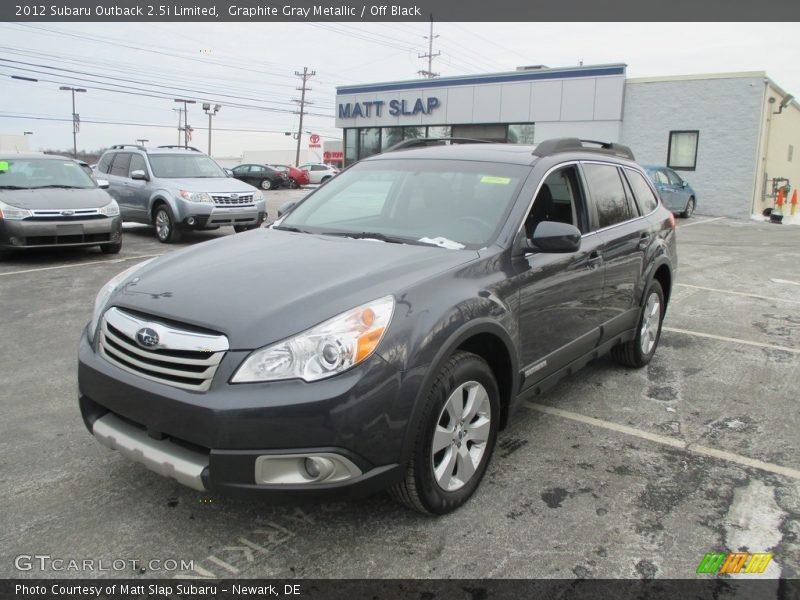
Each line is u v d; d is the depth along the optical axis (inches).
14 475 135.9
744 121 821.9
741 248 524.7
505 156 162.2
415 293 114.1
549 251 134.2
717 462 148.3
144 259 403.9
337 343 101.6
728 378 206.4
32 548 111.8
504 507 126.9
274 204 930.7
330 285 113.2
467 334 117.6
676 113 863.7
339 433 100.1
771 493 135.0
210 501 126.9
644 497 132.1
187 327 107.3
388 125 1115.3
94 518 120.8
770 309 306.3
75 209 388.8
